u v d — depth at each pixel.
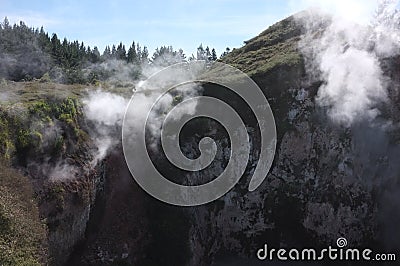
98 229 34.16
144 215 36.53
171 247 35.59
